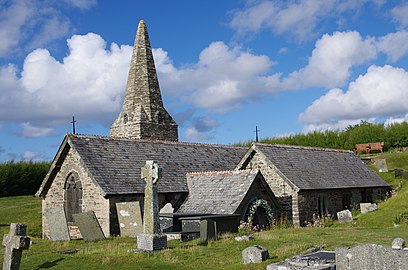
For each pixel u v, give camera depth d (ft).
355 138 195.72
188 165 110.42
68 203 96.78
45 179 99.60
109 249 65.00
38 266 57.52
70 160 96.37
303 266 44.96
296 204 101.40
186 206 96.17
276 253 57.06
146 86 126.62
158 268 53.47
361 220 100.37
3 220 113.09
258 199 93.50
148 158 104.06
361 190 122.42
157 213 63.87
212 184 98.99
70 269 55.31
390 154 173.06
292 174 105.81
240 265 52.26
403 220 94.02
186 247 64.64
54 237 85.56
